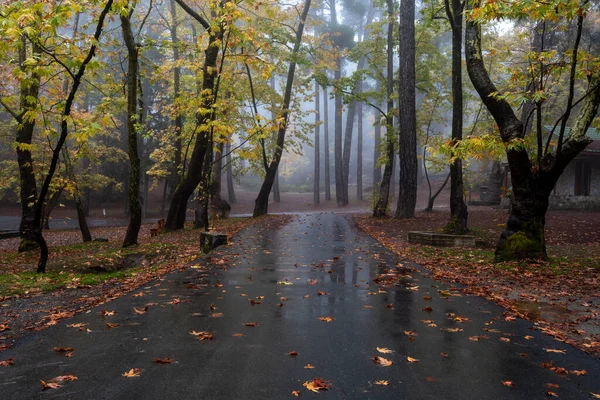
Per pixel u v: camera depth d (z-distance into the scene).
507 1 8.82
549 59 10.70
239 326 5.47
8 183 24.86
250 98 28.20
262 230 19.11
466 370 4.07
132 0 11.05
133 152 16.30
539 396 3.54
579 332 5.30
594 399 3.49
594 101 10.37
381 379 3.85
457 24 17.61
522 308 6.51
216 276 8.91
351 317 5.89
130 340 4.93
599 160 30.31
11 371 4.07
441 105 33.34
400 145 25.30
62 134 9.65
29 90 15.61
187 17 28.44
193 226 23.16
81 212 22.06
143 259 13.07
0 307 6.74
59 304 6.95
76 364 4.21
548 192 11.08
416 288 7.75
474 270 10.01
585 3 9.10
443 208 36.62
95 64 8.59
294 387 3.68
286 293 7.37
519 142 10.15
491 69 27.97
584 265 10.78
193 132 20.55
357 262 10.66
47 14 7.44
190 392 3.58
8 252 18.98
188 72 30.48
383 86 30.97
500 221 22.31
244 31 14.30
